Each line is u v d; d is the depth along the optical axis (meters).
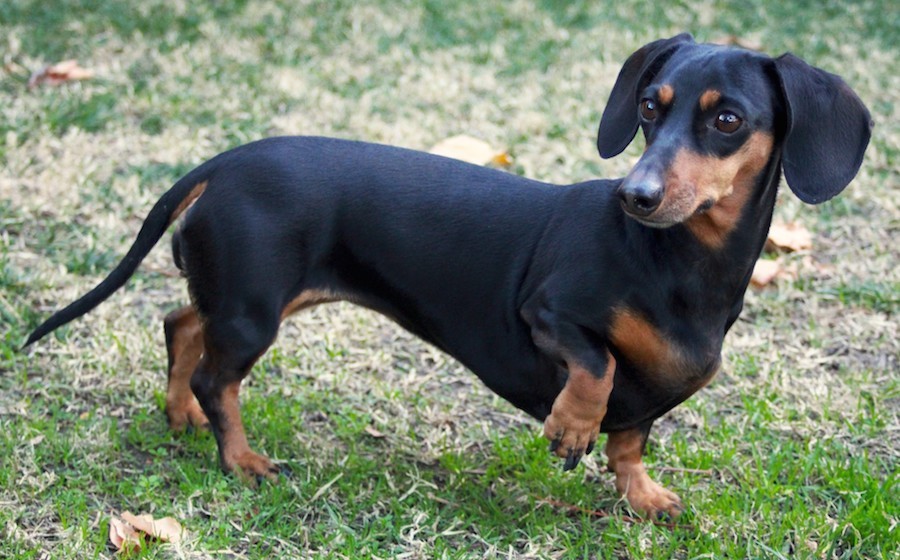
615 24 8.46
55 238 5.30
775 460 4.06
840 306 5.22
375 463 4.03
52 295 4.86
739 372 4.69
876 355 4.86
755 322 5.10
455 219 3.70
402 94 7.09
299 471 3.95
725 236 3.38
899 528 3.62
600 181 3.63
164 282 5.14
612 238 3.42
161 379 4.44
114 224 5.42
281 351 4.73
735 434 4.27
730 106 3.22
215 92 6.89
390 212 3.71
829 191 3.29
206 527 3.55
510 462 4.09
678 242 3.36
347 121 6.61
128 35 7.65
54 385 4.31
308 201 3.69
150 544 3.45
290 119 6.59
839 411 4.42
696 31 8.31
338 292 3.86
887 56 7.92
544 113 6.91
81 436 4.00
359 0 8.59
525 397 3.79
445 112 6.88
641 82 3.58
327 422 4.34
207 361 3.83
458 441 4.26
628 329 3.41
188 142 6.21
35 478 3.70
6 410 4.13
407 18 8.32
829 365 4.80
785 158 3.27
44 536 3.46
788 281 5.34
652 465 4.12
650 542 3.64
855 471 3.95
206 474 3.88
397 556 3.50
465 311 3.74
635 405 3.61
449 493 3.89
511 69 7.57
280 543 3.52
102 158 6.04
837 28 8.48
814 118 3.28
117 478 3.83
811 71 3.32
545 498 3.89
